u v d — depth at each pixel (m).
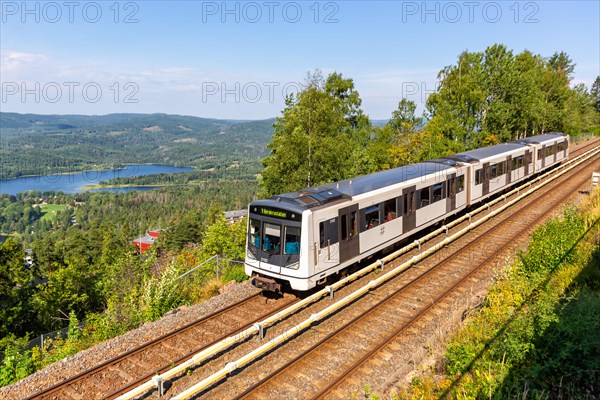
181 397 7.70
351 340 10.34
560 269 12.07
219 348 9.39
